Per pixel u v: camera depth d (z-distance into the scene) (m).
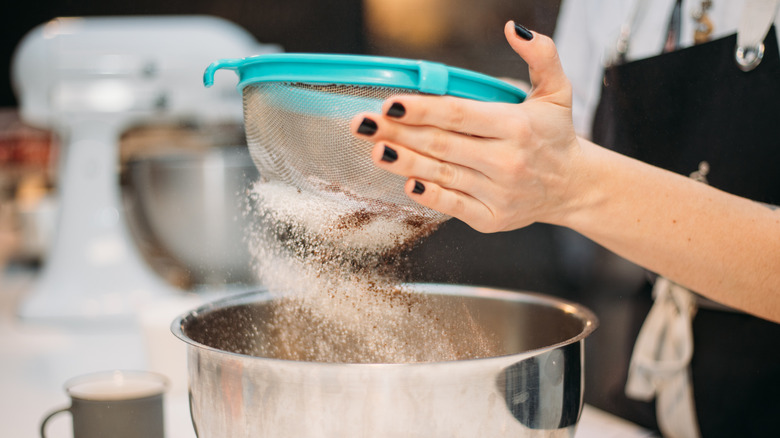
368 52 1.50
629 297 1.06
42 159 2.26
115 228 1.41
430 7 1.37
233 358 0.68
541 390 0.70
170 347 1.05
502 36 1.29
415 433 0.67
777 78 0.91
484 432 0.68
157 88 1.30
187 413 1.01
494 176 0.70
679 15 1.00
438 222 0.78
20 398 1.06
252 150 0.76
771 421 0.96
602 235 0.80
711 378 0.98
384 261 0.82
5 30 2.43
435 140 0.68
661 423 0.99
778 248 0.79
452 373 0.67
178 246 1.44
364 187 0.73
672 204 0.79
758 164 0.93
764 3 0.91
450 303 0.83
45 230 1.85
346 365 0.66
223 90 1.30
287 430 0.67
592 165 0.76
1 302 1.54
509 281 1.15
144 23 1.31
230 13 2.26
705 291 0.83
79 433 0.81
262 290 0.82
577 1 1.17
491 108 0.68
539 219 0.77
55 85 1.29
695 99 0.96
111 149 1.39
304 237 0.80
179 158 1.47
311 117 0.71
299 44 1.66
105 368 1.16
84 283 1.38
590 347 1.08
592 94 1.14
